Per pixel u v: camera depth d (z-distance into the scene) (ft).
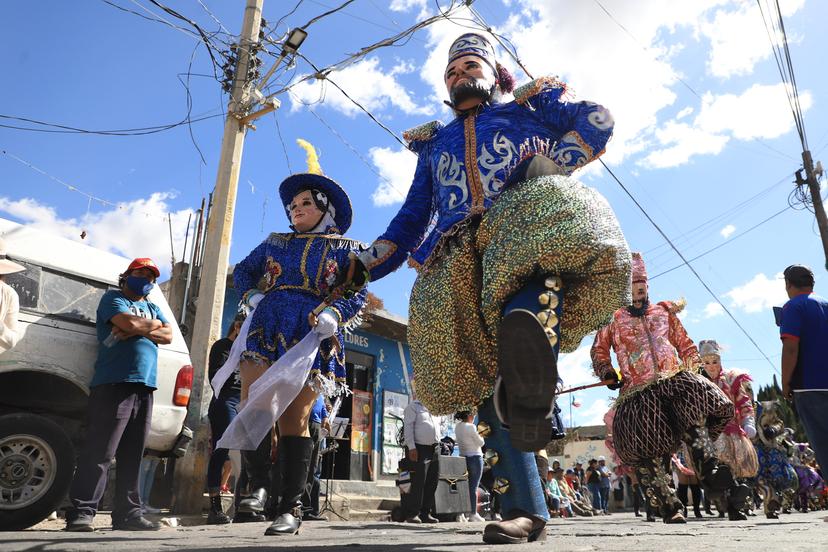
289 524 10.18
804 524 14.60
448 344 7.06
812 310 11.51
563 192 6.35
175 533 11.52
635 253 14.37
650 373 13.43
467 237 7.16
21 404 15.64
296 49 30.68
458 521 26.05
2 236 14.87
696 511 24.54
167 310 17.31
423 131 8.55
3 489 13.14
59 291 15.47
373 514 29.30
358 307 11.10
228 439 9.53
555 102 7.66
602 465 60.64
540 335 5.48
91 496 12.36
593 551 5.83
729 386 21.45
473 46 8.41
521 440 5.47
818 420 11.04
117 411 12.99
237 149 28.78
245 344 11.12
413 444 22.68
